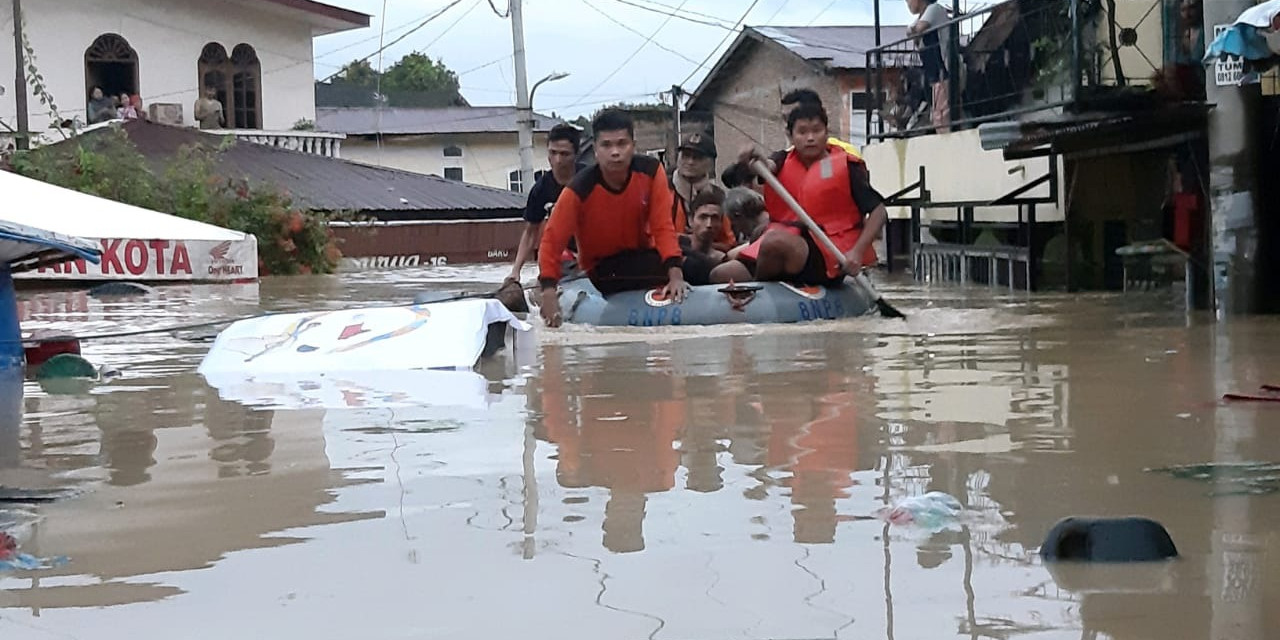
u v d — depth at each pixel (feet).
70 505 11.85
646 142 99.35
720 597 8.74
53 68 85.97
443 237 82.69
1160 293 36.24
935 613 8.33
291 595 9.03
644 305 28.02
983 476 12.21
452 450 14.07
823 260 29.40
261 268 65.21
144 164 68.39
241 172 82.07
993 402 16.70
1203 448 13.41
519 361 22.33
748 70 100.12
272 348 22.88
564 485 12.19
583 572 9.37
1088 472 12.30
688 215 34.37
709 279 29.86
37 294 44.32
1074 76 31.71
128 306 38.42
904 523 10.51
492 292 36.58
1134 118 31.22
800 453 13.50
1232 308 28.22
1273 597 8.53
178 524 11.05
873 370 20.24
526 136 84.02
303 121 98.12
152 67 90.33
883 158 56.29
